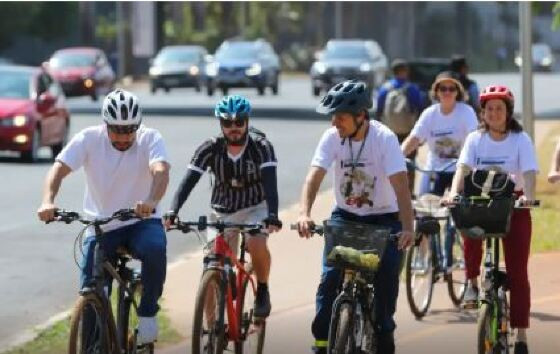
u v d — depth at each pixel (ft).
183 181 67.67
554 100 376.27
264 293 71.10
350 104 62.08
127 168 63.87
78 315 58.80
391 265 62.90
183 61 448.24
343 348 59.77
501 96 71.15
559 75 604.49
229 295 66.08
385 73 413.39
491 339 66.49
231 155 68.03
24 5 575.38
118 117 61.77
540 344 78.54
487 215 65.82
